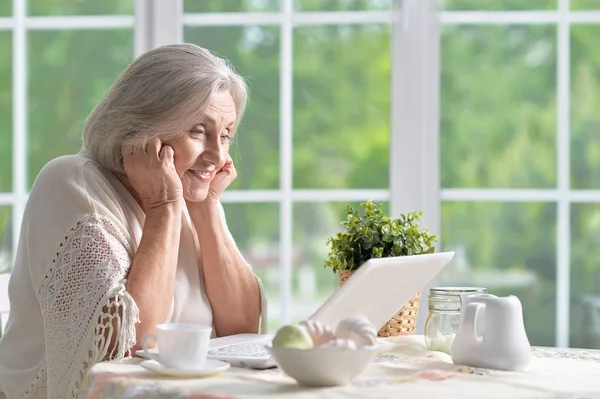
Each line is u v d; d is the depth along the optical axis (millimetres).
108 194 2424
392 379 1771
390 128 3916
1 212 4039
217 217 2691
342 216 3938
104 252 2236
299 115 3975
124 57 4039
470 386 1711
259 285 2715
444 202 3914
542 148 3900
